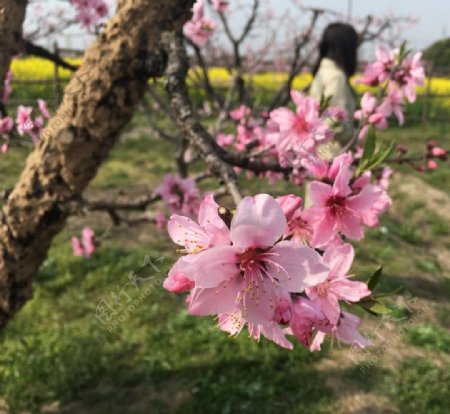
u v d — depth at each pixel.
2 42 1.90
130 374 3.91
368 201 1.20
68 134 1.93
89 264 5.46
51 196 2.07
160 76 1.86
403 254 6.33
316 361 4.05
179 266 0.88
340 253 1.10
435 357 4.19
